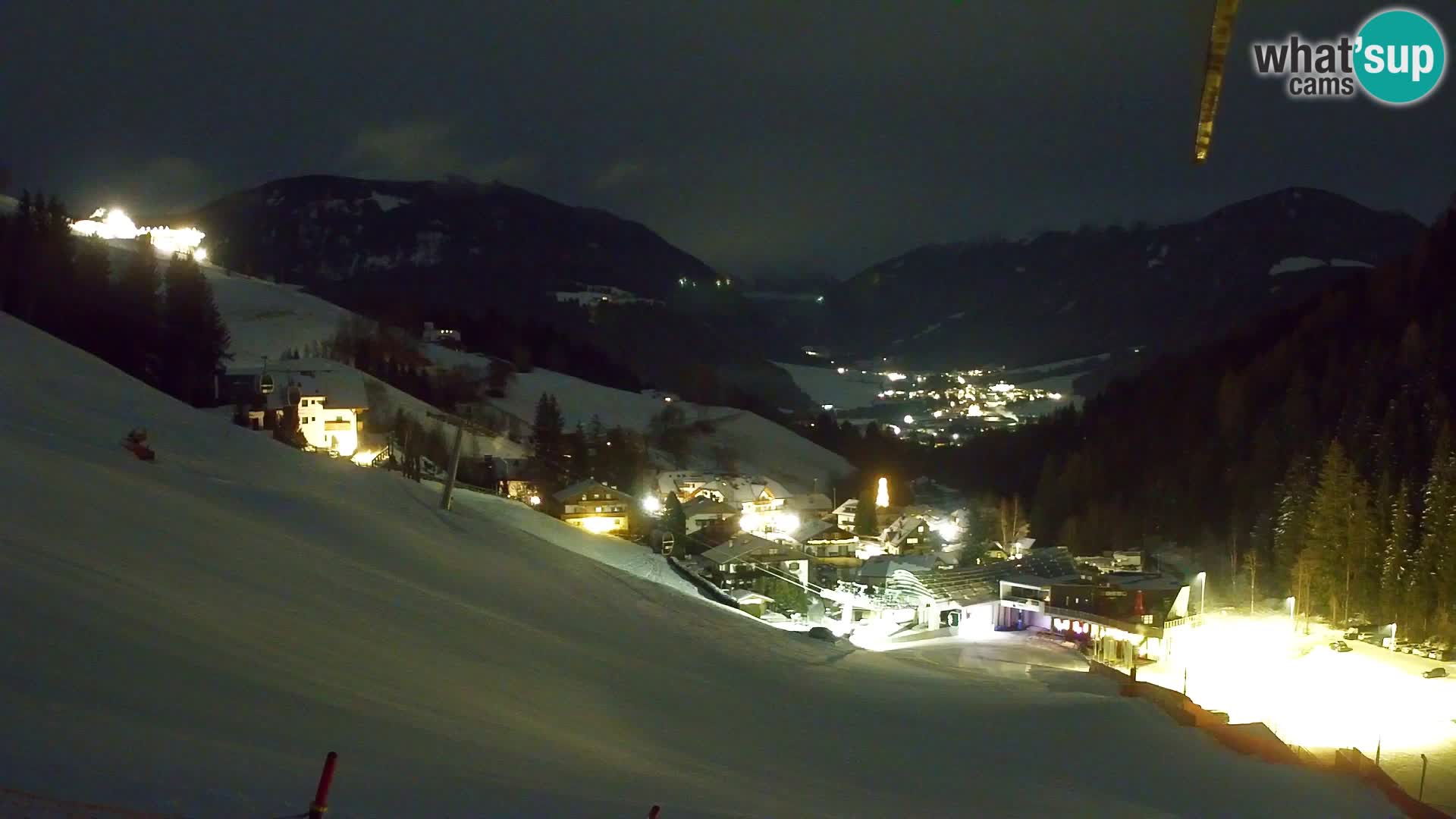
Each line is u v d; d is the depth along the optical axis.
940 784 14.13
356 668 12.44
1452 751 27.23
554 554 30.95
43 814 5.28
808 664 24.00
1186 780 16.30
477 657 15.55
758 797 11.10
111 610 11.02
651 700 16.12
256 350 107.19
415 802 7.33
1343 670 35.31
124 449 24.58
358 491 31.44
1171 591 41.12
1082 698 22.58
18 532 13.37
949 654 35.88
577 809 8.25
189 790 6.32
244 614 13.37
